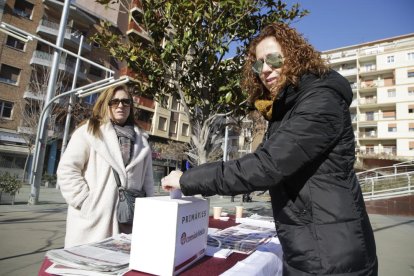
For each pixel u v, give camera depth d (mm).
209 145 5648
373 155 41312
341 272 1213
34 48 26344
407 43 47094
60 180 2361
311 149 1231
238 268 1384
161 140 34719
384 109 45156
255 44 1748
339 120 1291
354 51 51406
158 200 1276
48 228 7230
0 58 24406
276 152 1227
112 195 2365
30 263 4641
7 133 24781
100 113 2617
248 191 1267
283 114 1481
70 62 28000
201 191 1312
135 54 5410
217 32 4992
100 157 2445
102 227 2293
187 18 4852
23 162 25906
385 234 9336
